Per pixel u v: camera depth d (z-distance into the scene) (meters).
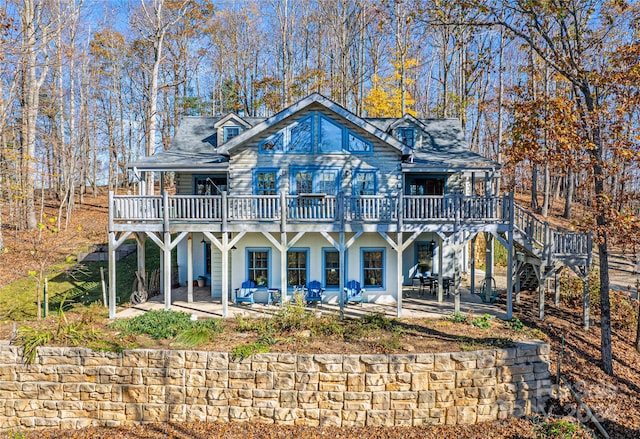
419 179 17.92
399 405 9.66
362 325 12.01
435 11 12.38
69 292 15.88
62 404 9.92
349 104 33.97
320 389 9.66
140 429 9.64
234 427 9.56
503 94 29.16
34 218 24.38
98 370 9.90
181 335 10.85
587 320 13.21
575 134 10.76
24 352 9.95
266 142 15.52
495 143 34.94
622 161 14.49
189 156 17.03
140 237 15.09
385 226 13.59
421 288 17.30
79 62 29.66
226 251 13.45
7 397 9.95
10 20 14.82
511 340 10.98
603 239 10.90
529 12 11.47
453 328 12.08
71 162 28.38
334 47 34.78
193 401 9.84
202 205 13.51
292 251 15.68
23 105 23.08
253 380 9.74
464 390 9.84
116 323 12.09
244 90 38.50
